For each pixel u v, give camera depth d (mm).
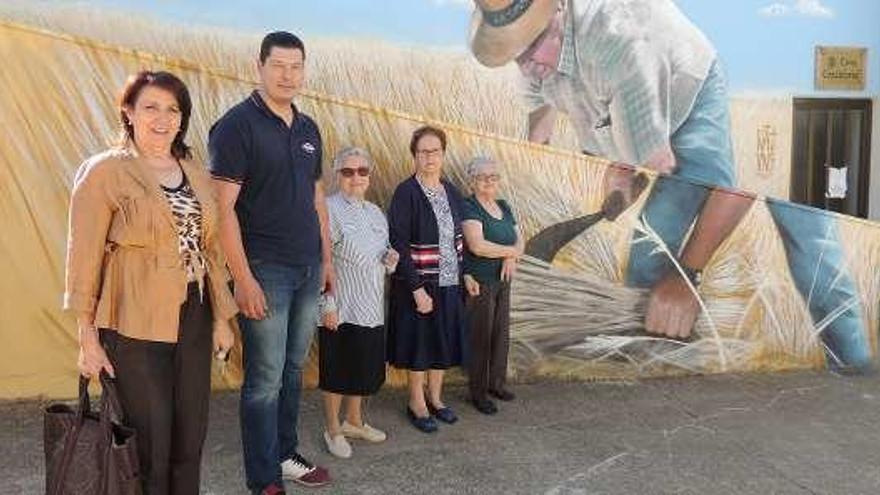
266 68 3730
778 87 7148
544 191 5863
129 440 2996
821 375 6375
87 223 3041
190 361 3291
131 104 3137
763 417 5473
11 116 4934
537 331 5918
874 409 5691
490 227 5281
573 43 6402
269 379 3861
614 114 6574
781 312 6355
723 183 7012
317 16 5738
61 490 2977
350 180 4555
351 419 4809
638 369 6125
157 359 3178
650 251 6062
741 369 6332
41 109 4973
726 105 6965
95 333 3102
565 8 6359
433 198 4918
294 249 3824
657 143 6742
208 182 3330
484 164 5301
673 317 6152
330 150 5438
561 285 5930
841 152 7535
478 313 5312
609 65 6520
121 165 3064
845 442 5086
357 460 4562
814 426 5340
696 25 6781
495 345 5465
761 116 7117
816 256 6379
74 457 2973
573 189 5910
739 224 6203
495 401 5562
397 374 5688
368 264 4473
